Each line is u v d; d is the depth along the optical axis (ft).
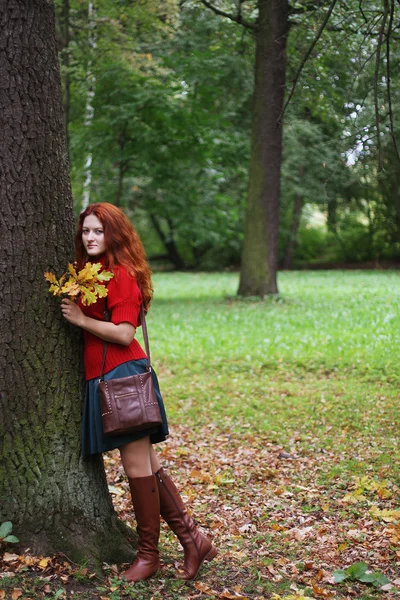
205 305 54.29
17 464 11.08
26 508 11.07
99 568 10.94
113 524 11.96
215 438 21.79
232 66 52.37
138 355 11.26
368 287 62.28
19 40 10.91
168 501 11.63
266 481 17.25
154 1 42.45
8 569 10.49
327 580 11.23
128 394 10.68
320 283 72.84
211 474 17.93
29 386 11.12
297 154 78.59
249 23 35.17
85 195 64.08
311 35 29.99
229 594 10.52
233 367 32.07
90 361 11.18
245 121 71.31
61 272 11.44
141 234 124.77
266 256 55.62
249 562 12.09
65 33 47.50
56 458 11.28
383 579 11.00
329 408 24.12
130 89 52.60
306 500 15.58
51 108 11.32
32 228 11.10
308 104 35.17
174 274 110.32
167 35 47.75
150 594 10.59
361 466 17.63
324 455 19.12
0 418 11.02
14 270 10.97
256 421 23.35
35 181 11.11
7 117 10.89
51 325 11.28
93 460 11.78
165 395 28.07
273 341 36.09
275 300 53.47
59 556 10.89
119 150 56.18
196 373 31.81
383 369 29.07
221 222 72.02
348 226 118.32
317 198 94.94
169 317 48.24
